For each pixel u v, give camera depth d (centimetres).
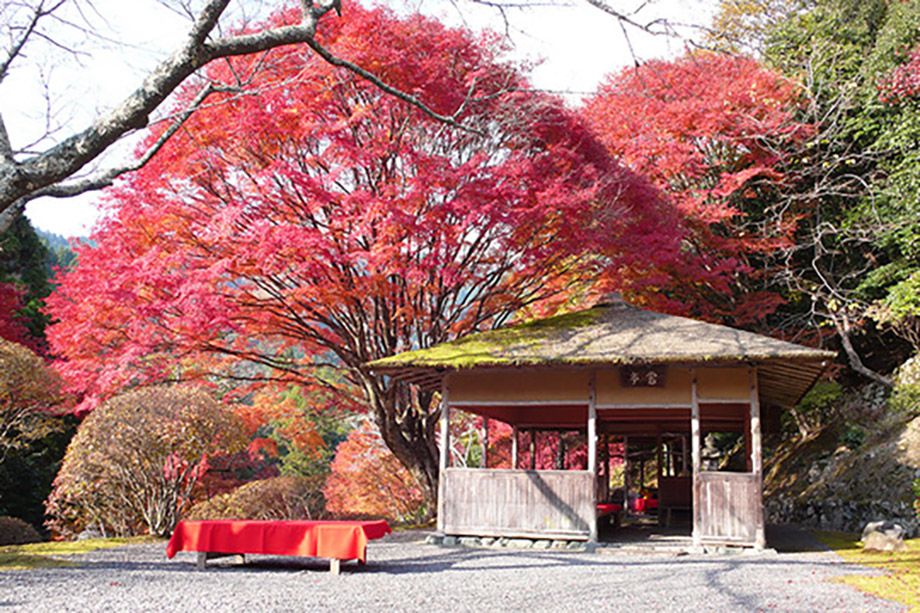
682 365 1117
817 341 1978
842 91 1883
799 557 1012
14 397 1553
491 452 2377
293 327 1564
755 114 1883
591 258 1688
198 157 1304
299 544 870
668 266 1734
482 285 1536
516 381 1219
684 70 1809
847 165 1998
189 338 1380
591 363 1121
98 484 1417
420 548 1145
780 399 1598
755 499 1073
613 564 934
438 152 1446
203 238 1327
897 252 1864
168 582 760
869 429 1714
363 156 1273
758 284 2062
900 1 1986
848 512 1483
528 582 770
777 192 2000
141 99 534
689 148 1803
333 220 1307
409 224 1214
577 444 2309
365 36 1270
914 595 671
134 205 1291
